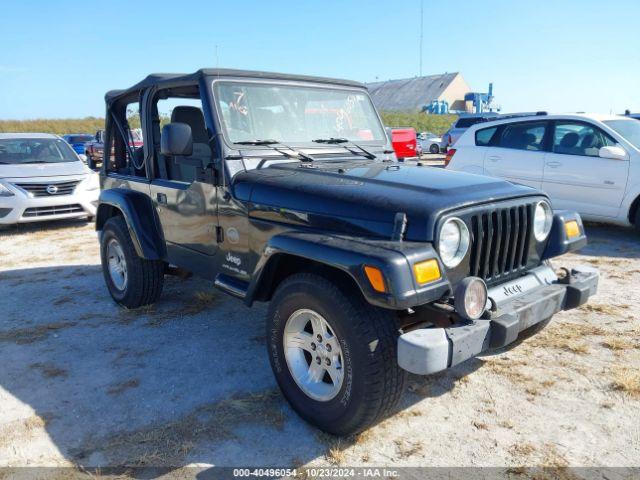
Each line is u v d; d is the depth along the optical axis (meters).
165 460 2.71
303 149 3.75
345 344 2.61
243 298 3.32
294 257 2.95
